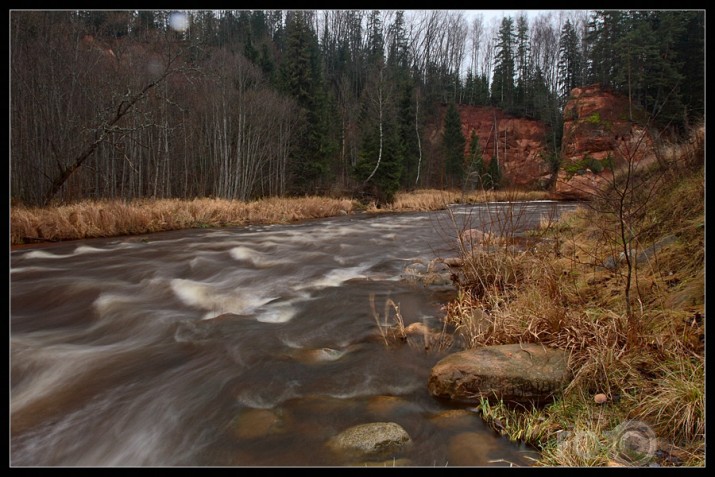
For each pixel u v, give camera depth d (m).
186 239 11.62
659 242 4.78
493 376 3.03
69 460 2.56
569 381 3.00
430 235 12.59
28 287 6.29
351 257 8.95
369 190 28.42
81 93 18.11
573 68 53.78
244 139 24.89
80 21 20.64
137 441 2.69
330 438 2.64
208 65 22.91
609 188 5.02
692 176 5.46
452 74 58.94
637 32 26.81
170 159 22.97
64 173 14.05
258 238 11.95
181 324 4.73
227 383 3.38
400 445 2.50
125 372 3.60
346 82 42.22
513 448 2.50
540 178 31.89
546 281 4.51
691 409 2.42
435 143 44.22
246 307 5.43
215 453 2.55
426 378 3.44
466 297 5.18
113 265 8.00
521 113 49.25
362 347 4.09
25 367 3.73
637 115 26.03
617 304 3.86
